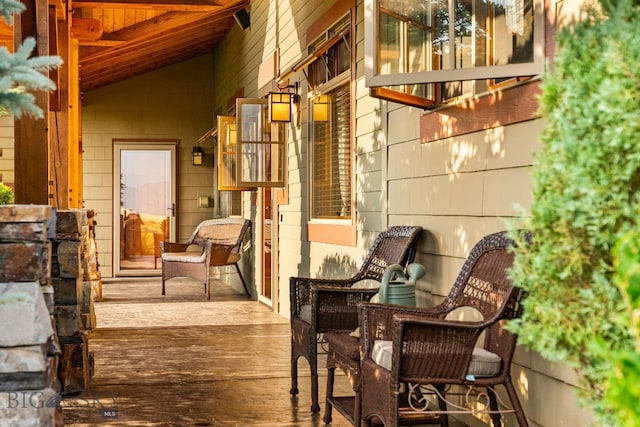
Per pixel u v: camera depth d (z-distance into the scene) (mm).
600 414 1923
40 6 4133
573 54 2094
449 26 3617
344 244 6062
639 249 1543
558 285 2039
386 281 3898
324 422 4043
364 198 5613
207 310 9070
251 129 8359
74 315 4676
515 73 3328
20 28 4062
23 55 2221
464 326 2943
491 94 3707
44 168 4043
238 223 11352
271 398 4613
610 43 1917
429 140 4406
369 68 3799
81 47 9891
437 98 4402
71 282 4680
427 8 3758
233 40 11758
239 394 4711
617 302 1886
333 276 6418
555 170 2037
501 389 3627
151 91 14000
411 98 4227
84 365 4777
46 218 2518
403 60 3797
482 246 3447
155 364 5668
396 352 2900
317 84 7133
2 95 2223
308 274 7281
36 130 4035
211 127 14094
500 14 3598
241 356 6004
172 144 14008
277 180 8289
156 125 13992
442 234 4266
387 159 5090
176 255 10742
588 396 2029
